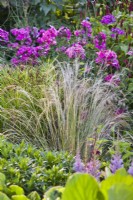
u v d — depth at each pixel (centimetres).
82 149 430
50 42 567
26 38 592
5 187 275
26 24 657
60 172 316
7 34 604
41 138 448
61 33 590
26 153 350
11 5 697
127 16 602
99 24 598
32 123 462
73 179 206
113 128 443
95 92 481
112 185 205
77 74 503
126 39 578
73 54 537
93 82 526
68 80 489
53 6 690
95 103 469
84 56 538
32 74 509
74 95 471
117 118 479
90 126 454
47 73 507
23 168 319
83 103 471
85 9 686
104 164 370
